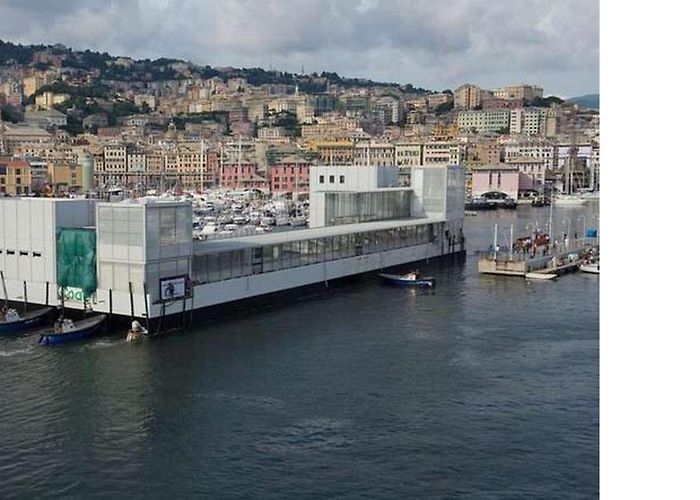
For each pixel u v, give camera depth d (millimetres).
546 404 60750
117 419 57156
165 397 62281
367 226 129875
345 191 137125
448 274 131500
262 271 102438
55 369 69812
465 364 72562
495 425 56062
